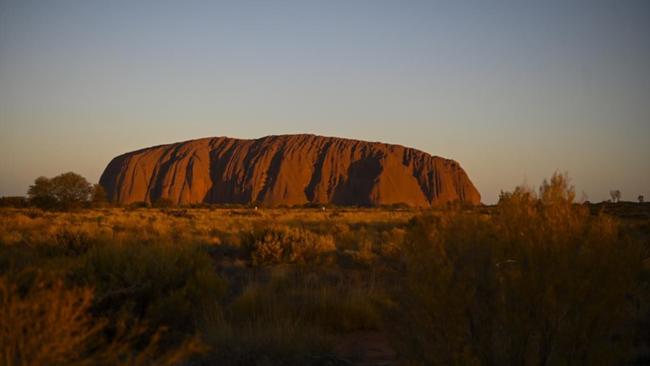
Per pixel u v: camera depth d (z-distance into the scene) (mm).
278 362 6703
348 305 9336
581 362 5102
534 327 5102
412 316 5648
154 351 6824
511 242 5246
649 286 8805
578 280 4965
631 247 5234
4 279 5324
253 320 8391
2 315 4582
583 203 5504
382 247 18781
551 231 5125
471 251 5395
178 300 7941
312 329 7758
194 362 6578
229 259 17281
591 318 5004
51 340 4672
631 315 7848
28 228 28062
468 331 5336
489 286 5270
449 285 5254
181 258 9344
